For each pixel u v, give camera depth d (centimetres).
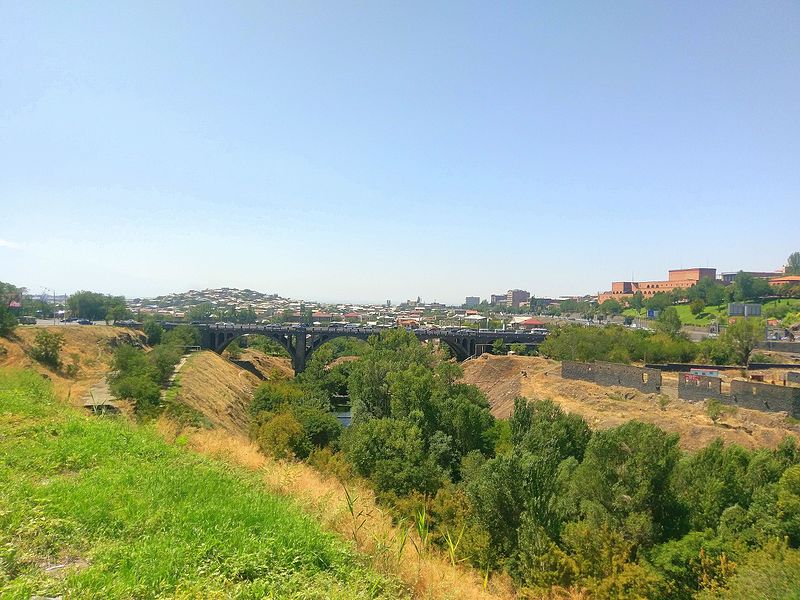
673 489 2869
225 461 1652
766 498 2661
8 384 2350
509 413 6844
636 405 5912
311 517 1166
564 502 2780
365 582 881
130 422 2109
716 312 16575
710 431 4750
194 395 5925
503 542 2434
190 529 909
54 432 1546
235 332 11600
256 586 744
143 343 10812
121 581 688
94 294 14150
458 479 4294
